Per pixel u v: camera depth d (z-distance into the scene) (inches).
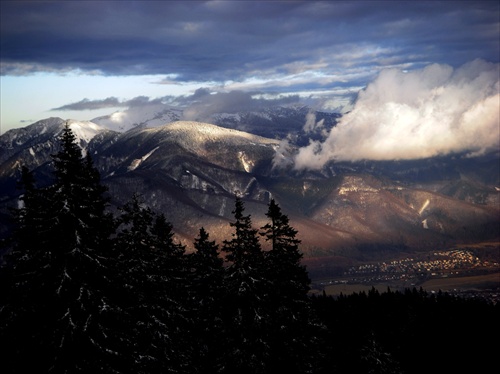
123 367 949.8
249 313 1499.8
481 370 3289.9
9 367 890.7
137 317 1199.6
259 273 1524.4
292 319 1652.3
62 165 936.9
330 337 2721.5
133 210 1378.0
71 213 918.4
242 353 1491.1
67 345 884.0
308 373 1685.5
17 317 898.1
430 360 3412.9
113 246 991.0
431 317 4148.6
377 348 2514.8
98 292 923.4
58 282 898.7
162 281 1371.8
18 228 936.9
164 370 1291.8
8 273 924.0
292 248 1683.1
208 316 1600.6
